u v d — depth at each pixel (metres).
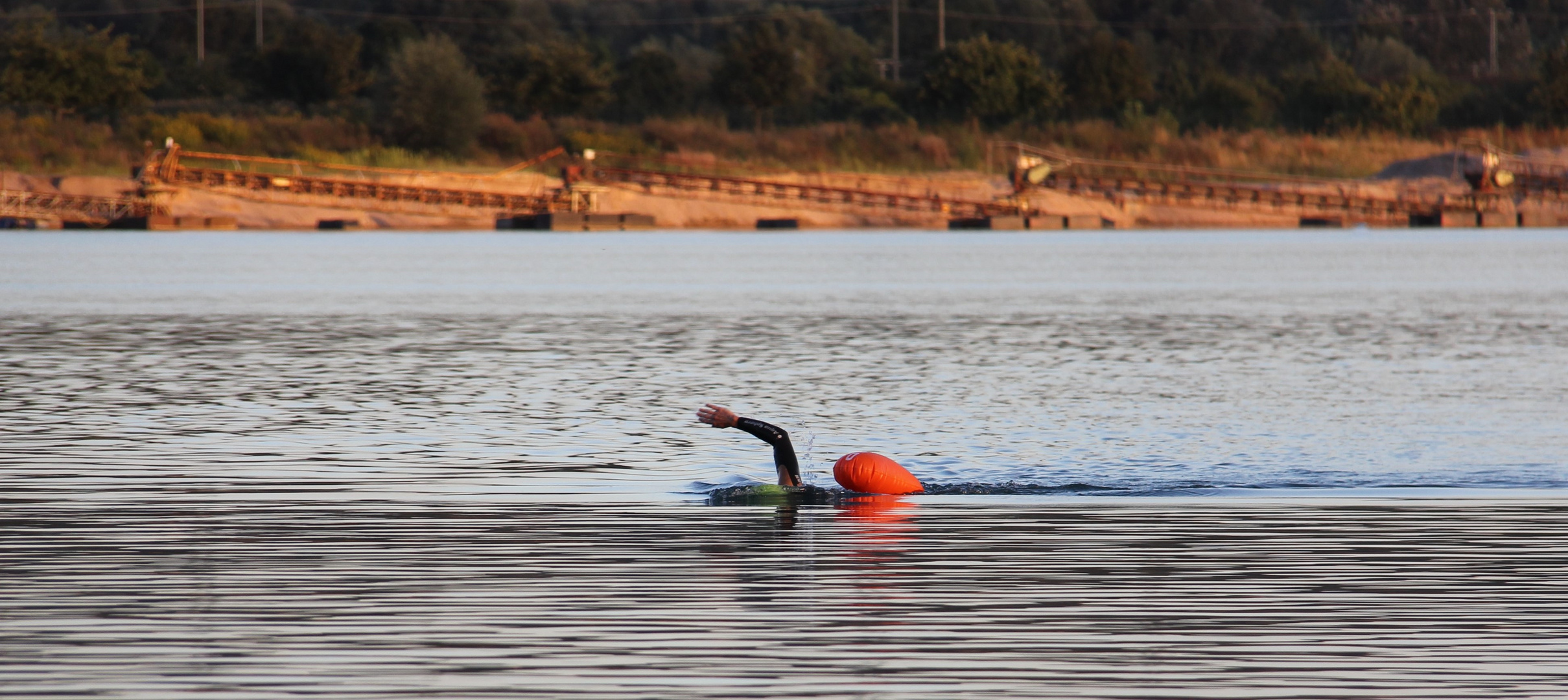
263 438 70.50
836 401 84.06
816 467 63.81
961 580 43.88
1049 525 51.62
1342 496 57.22
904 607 41.09
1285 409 80.81
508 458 65.38
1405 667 35.94
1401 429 73.88
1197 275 195.75
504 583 43.44
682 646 37.62
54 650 37.09
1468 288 174.00
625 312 142.38
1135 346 113.50
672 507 54.88
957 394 86.69
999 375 95.56
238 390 87.50
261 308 146.50
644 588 43.00
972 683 34.97
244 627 39.03
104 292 165.38
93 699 33.75
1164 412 79.88
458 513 53.47
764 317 137.88
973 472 62.91
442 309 145.62
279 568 45.09
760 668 36.03
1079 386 90.19
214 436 71.00
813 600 41.78
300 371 96.94
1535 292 166.88
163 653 36.94
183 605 40.91
